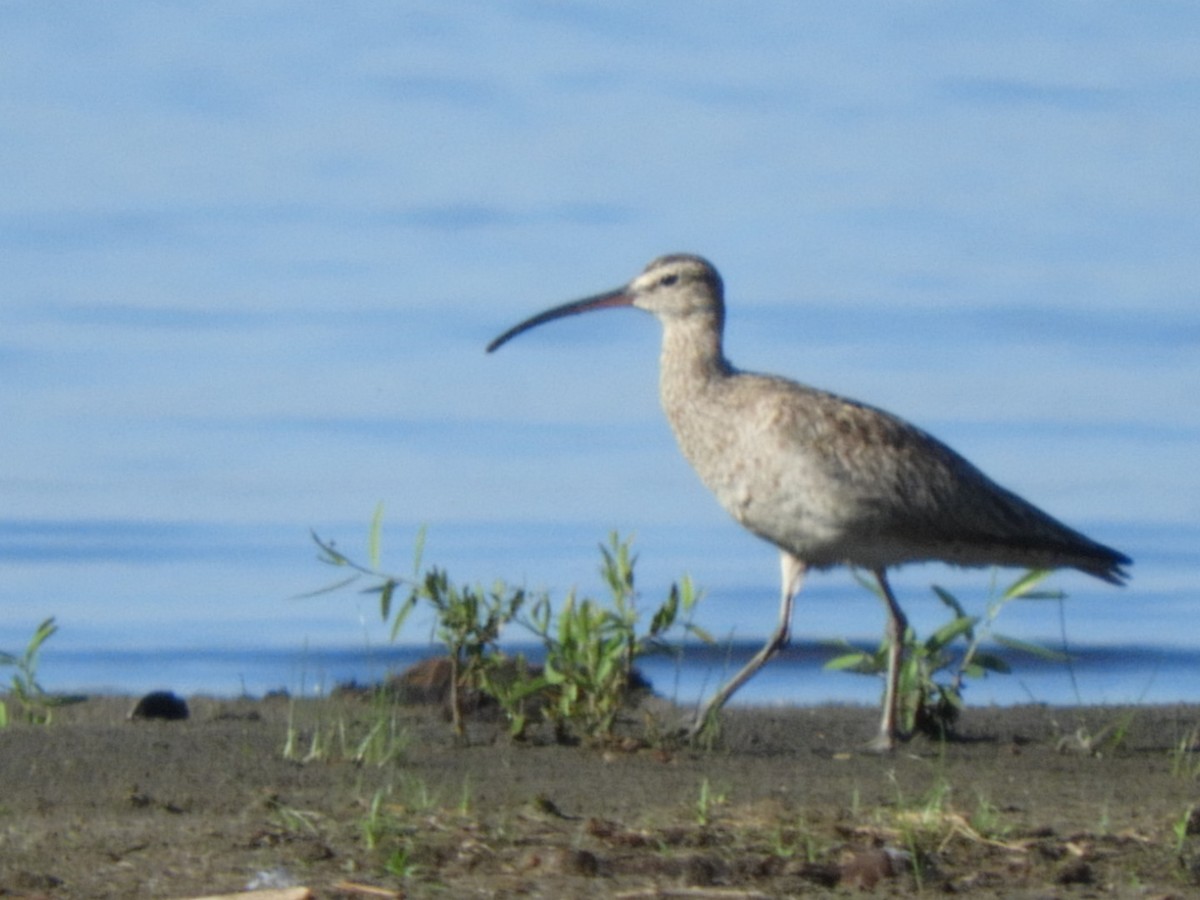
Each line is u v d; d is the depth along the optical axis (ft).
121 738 44.75
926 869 33.19
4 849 33.94
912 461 48.62
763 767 42.91
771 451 48.73
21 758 42.11
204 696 58.18
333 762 42.09
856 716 52.21
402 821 35.68
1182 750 45.70
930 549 49.01
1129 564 51.24
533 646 67.26
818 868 32.91
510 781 40.32
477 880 32.35
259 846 34.06
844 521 48.32
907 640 49.70
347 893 31.55
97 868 32.83
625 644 46.44
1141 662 70.28
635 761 43.34
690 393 50.67
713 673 67.51
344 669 67.97
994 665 49.44
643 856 33.58
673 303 51.24
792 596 49.73
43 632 51.49
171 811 37.14
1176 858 33.99
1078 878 32.94
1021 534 49.55
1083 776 42.27
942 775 40.75
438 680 53.36
